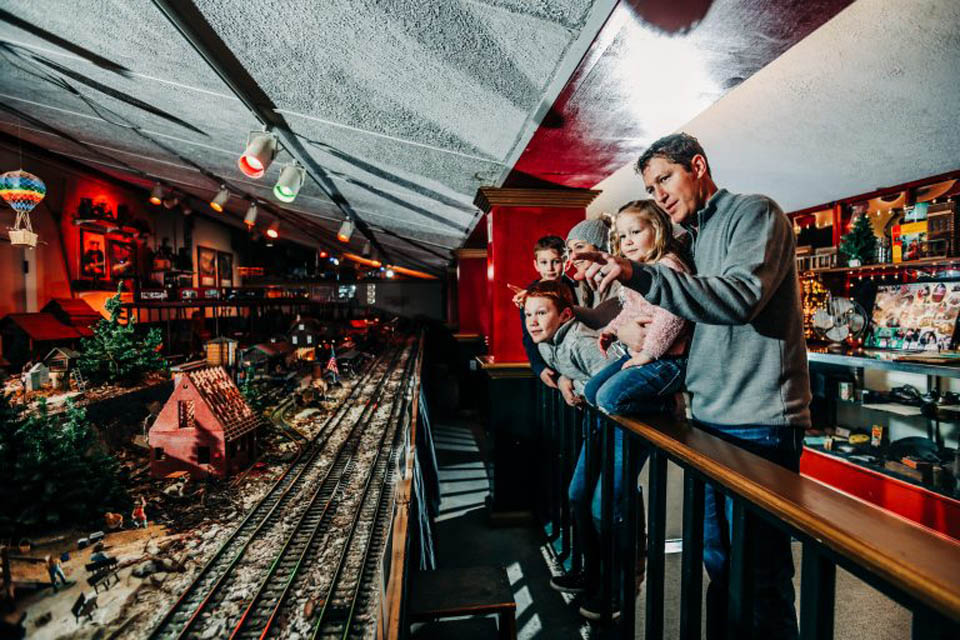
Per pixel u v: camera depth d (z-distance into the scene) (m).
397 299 42.22
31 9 3.14
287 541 3.44
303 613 2.60
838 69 2.69
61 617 2.54
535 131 3.09
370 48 2.30
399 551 2.13
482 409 9.19
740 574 1.28
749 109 3.37
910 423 4.65
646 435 1.72
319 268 38.38
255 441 5.21
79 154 13.16
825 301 5.32
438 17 1.91
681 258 1.80
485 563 3.73
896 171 4.14
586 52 2.05
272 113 3.73
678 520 4.02
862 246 4.84
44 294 14.41
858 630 2.74
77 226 15.70
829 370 5.38
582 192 4.73
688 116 2.79
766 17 1.77
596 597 2.80
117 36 2.97
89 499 3.61
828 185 4.69
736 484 1.22
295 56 2.58
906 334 4.69
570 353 2.56
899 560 0.79
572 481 2.94
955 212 4.07
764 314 1.50
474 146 3.56
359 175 5.34
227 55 2.74
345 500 4.26
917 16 2.16
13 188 8.22
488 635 2.81
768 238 1.38
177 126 5.33
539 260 3.21
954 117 3.04
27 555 2.87
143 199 19.41
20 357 11.90
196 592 2.79
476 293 12.00
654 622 1.77
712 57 2.07
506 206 4.76
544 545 4.03
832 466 4.84
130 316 14.30
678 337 1.84
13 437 3.47
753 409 1.54
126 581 2.88
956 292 4.32
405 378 13.23
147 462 5.21
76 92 5.43
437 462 6.91
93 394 7.62
